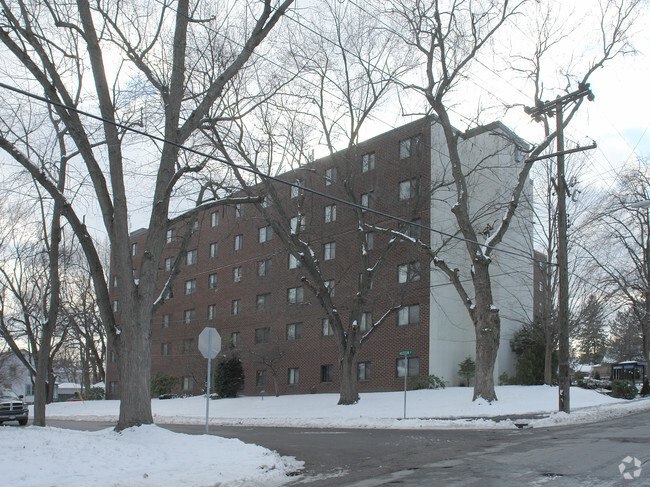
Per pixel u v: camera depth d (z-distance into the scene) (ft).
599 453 35.06
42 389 64.80
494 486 26.76
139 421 44.86
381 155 116.47
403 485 28.71
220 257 156.25
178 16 50.85
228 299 151.02
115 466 33.37
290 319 131.95
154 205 48.80
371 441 49.88
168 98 50.29
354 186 120.26
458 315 111.34
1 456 32.12
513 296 110.01
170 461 35.96
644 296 131.03
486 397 75.46
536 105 74.84
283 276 135.95
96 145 51.11
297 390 127.34
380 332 112.47
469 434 53.21
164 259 178.09
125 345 46.03
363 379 114.62
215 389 140.15
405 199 107.24
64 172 60.75
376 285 113.70
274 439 53.47
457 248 109.70
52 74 47.44
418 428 62.08
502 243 110.93
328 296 91.35
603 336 162.71
